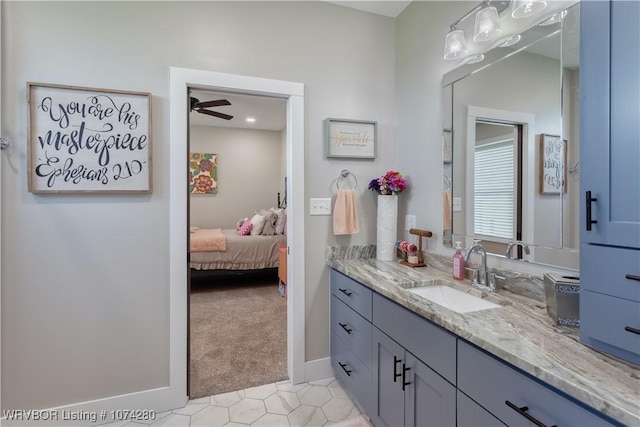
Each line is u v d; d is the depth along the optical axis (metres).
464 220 1.80
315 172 2.22
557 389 0.78
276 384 2.17
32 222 1.65
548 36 1.36
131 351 1.83
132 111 1.77
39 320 1.68
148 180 1.81
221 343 2.77
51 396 1.71
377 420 1.64
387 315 1.53
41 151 1.63
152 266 1.85
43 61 1.65
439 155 1.99
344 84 2.28
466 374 1.06
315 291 2.24
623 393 0.69
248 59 2.03
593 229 0.90
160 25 1.85
